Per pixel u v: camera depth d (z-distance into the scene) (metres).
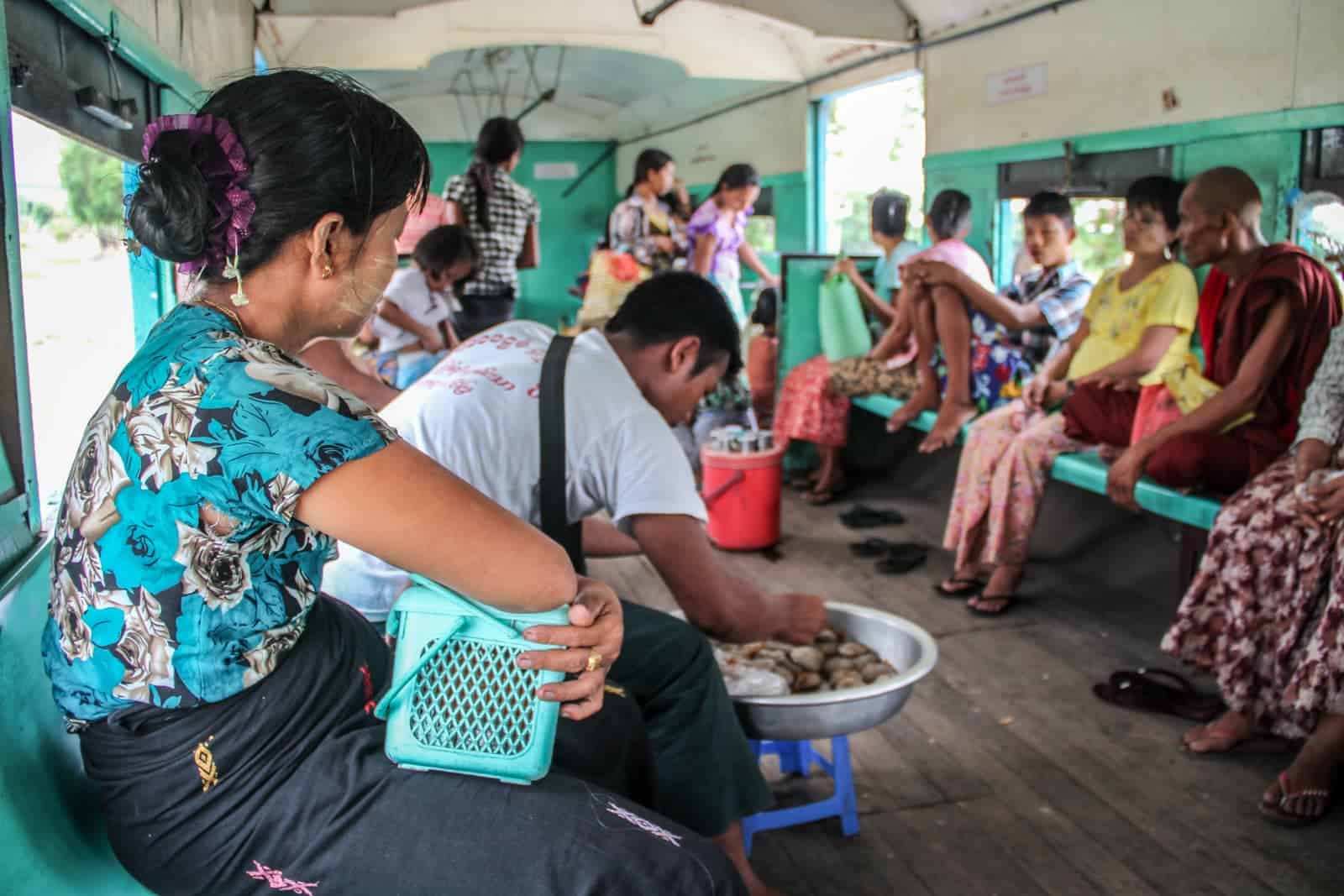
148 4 2.48
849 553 4.71
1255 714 2.82
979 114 5.12
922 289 4.63
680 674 2.05
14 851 1.22
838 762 2.51
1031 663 3.49
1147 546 4.17
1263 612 2.79
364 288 1.32
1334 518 2.59
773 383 6.34
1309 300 3.10
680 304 2.13
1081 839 2.52
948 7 5.16
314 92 1.22
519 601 1.27
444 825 1.28
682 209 7.09
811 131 6.78
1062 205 4.40
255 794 1.27
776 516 4.77
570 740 1.62
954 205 4.69
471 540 1.22
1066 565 4.37
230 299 1.28
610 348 2.10
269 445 1.15
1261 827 2.53
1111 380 3.72
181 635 1.20
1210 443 3.22
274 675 1.28
